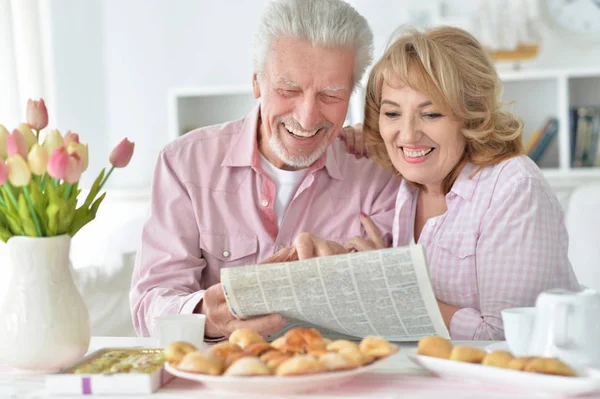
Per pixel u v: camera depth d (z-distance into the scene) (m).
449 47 1.64
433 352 1.07
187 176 1.85
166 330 1.25
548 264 1.54
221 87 3.82
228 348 1.05
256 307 1.28
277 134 1.74
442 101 1.61
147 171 4.07
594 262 2.28
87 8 3.92
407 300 1.23
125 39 4.03
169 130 3.94
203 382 1.04
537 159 3.75
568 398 0.95
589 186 2.40
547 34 3.83
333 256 1.23
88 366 1.10
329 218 1.87
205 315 1.36
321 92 1.68
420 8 3.82
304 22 1.65
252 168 1.86
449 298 1.68
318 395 1.00
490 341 1.34
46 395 1.03
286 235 1.85
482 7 3.71
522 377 0.96
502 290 1.54
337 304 1.25
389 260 1.20
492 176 1.64
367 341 1.07
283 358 1.01
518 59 3.69
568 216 2.38
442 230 1.69
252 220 1.84
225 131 1.92
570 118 3.71
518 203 1.57
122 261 2.57
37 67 3.16
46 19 3.47
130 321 2.54
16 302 1.15
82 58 3.87
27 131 1.21
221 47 4.01
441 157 1.66
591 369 0.98
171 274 1.76
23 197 1.14
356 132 1.99
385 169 1.92
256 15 3.98
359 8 3.87
